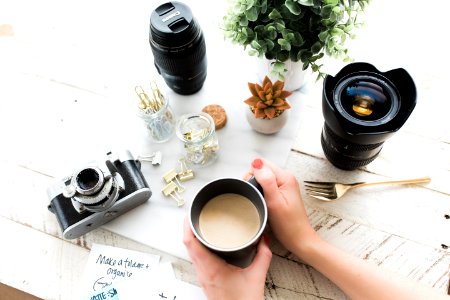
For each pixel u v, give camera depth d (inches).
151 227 26.8
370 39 31.3
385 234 25.6
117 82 31.9
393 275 22.8
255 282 22.8
